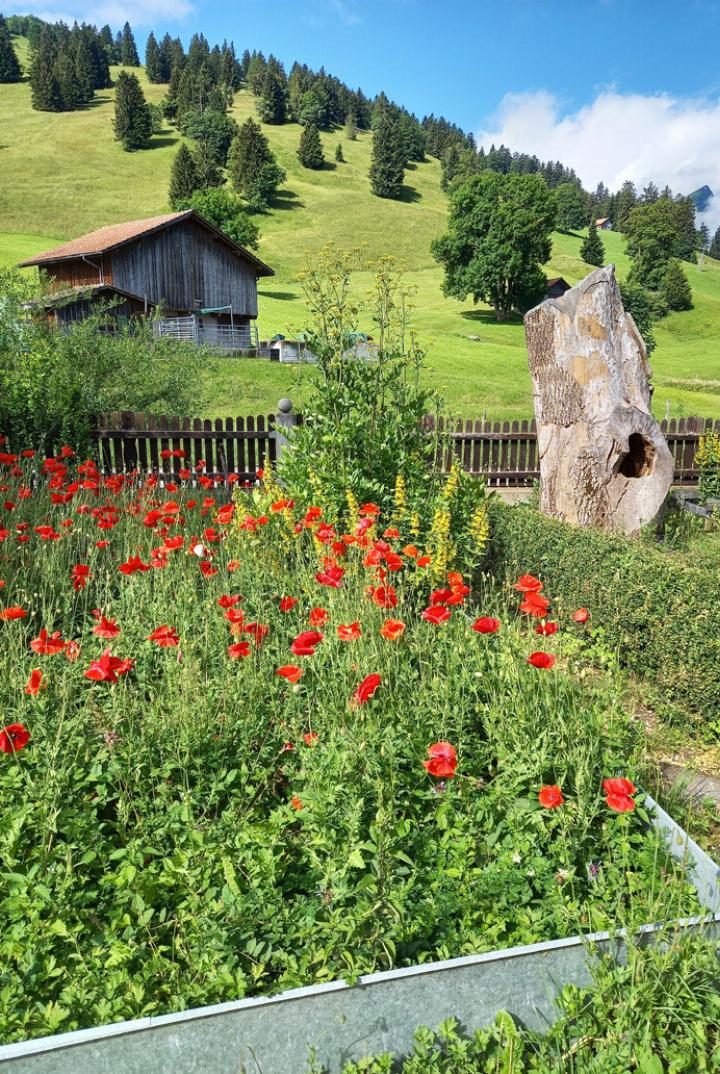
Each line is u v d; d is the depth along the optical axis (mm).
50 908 2395
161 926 2426
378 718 3229
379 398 6188
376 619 4031
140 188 91188
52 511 6352
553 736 3109
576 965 2170
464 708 3295
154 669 4035
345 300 6328
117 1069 1878
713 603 4195
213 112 115125
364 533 4566
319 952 2205
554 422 7203
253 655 3734
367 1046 2033
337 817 2730
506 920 2459
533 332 7316
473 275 61188
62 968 2189
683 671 4211
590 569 5113
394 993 2020
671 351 59688
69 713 3414
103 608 4508
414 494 5973
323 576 3752
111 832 2932
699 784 3584
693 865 2574
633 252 97562
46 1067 1827
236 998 2141
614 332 6902
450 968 2045
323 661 3654
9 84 136750
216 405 21312
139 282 38031
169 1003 2158
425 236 91625
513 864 2600
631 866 2662
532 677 3451
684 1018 2111
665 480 6898
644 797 2908
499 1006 2125
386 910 2381
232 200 76250
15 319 10898
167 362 13086
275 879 2553
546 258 63125
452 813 2877
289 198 100062
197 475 9461
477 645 3809
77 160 97312
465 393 26062
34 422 8992
